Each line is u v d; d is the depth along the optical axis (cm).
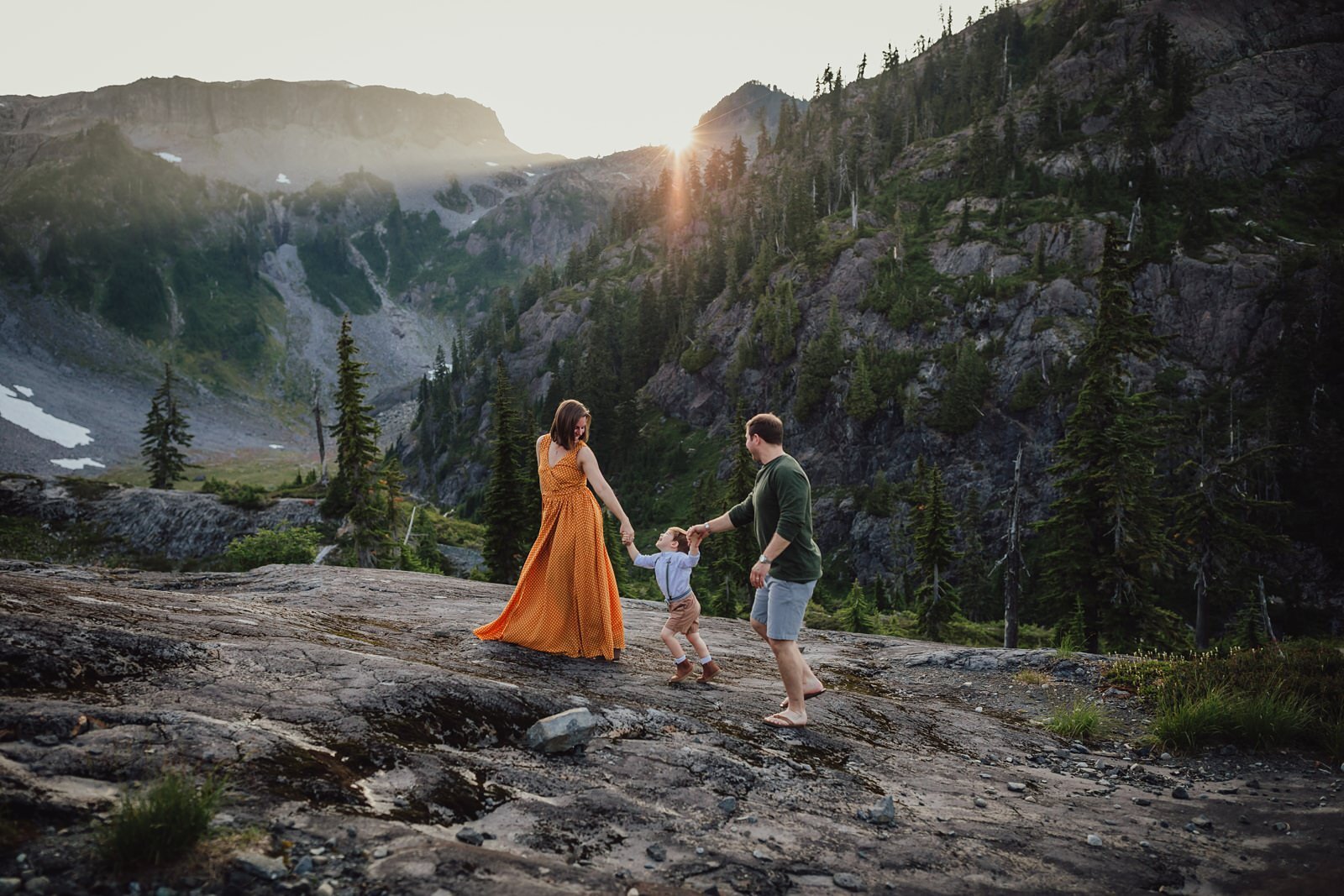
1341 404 8831
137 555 5594
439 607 890
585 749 434
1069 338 9806
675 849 337
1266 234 11025
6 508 5869
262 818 284
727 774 434
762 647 911
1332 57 13750
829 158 17362
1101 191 12281
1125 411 2708
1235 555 3206
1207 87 13538
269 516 5869
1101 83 14912
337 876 260
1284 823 458
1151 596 2712
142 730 326
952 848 383
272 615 648
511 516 3638
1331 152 12775
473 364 18200
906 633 5194
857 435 10731
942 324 11038
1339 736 618
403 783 347
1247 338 9719
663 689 584
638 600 1193
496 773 383
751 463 4400
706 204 19600
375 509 3966
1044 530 2936
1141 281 10438
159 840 247
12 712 310
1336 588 7394
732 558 4400
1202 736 647
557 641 630
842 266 12800
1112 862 385
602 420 13562
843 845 370
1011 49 18500
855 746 543
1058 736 671
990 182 13512
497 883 262
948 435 9938
